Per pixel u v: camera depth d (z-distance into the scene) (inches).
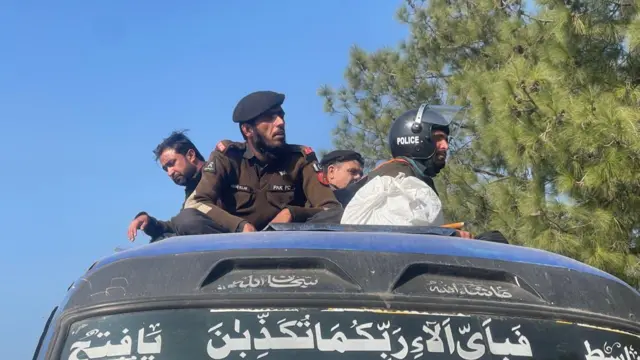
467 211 411.8
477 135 397.4
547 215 321.1
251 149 156.9
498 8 489.1
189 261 75.5
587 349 75.4
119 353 69.7
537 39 379.2
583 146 301.7
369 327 71.3
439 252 79.2
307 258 75.5
